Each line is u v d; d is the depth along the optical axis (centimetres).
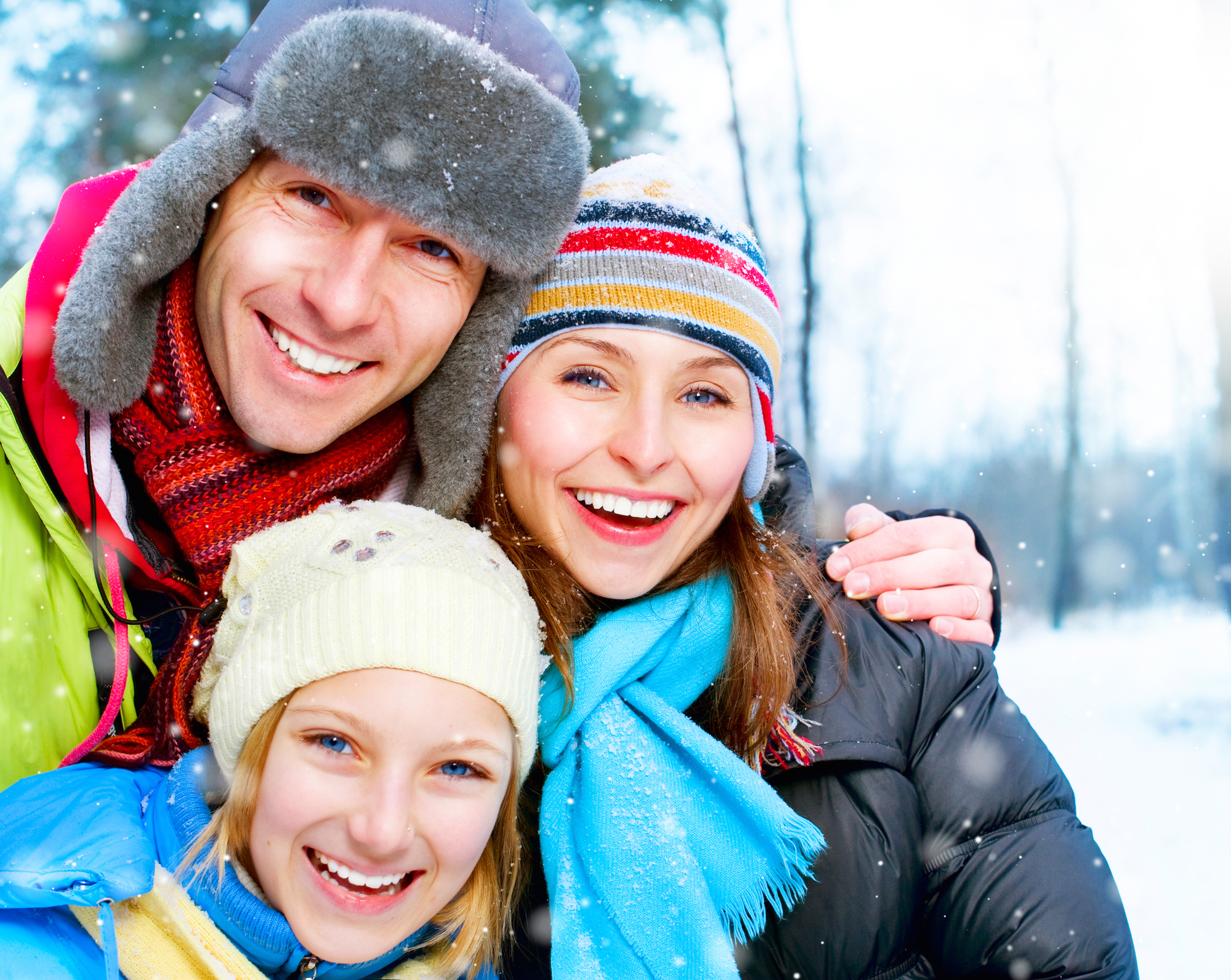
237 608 146
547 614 163
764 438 181
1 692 165
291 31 161
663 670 176
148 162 164
